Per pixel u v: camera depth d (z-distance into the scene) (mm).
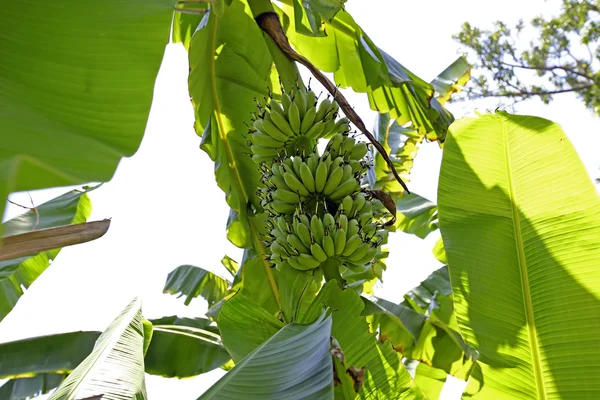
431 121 4469
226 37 4043
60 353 4113
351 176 3332
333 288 2947
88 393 2219
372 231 3336
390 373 2768
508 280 2779
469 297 2814
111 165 1021
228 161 4121
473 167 2957
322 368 1992
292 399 1878
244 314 2936
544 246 2744
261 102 4121
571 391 2602
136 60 1256
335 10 3648
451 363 4816
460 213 2926
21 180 774
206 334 4488
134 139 1109
